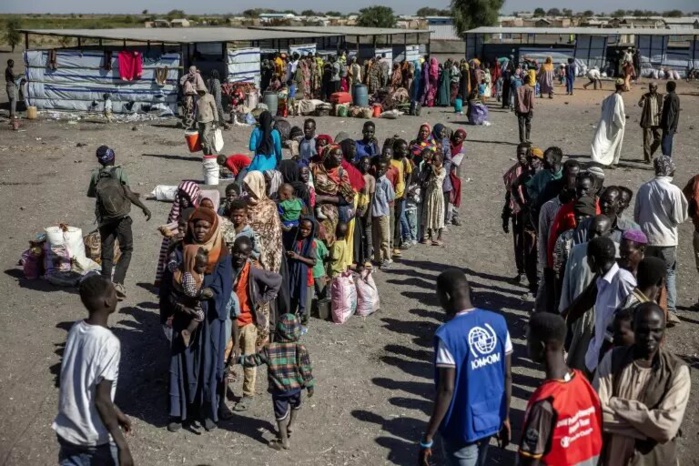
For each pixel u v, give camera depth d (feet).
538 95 117.29
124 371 26.78
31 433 23.09
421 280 36.47
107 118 85.40
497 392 16.25
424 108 103.30
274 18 269.44
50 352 28.45
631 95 119.85
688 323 31.42
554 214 26.61
